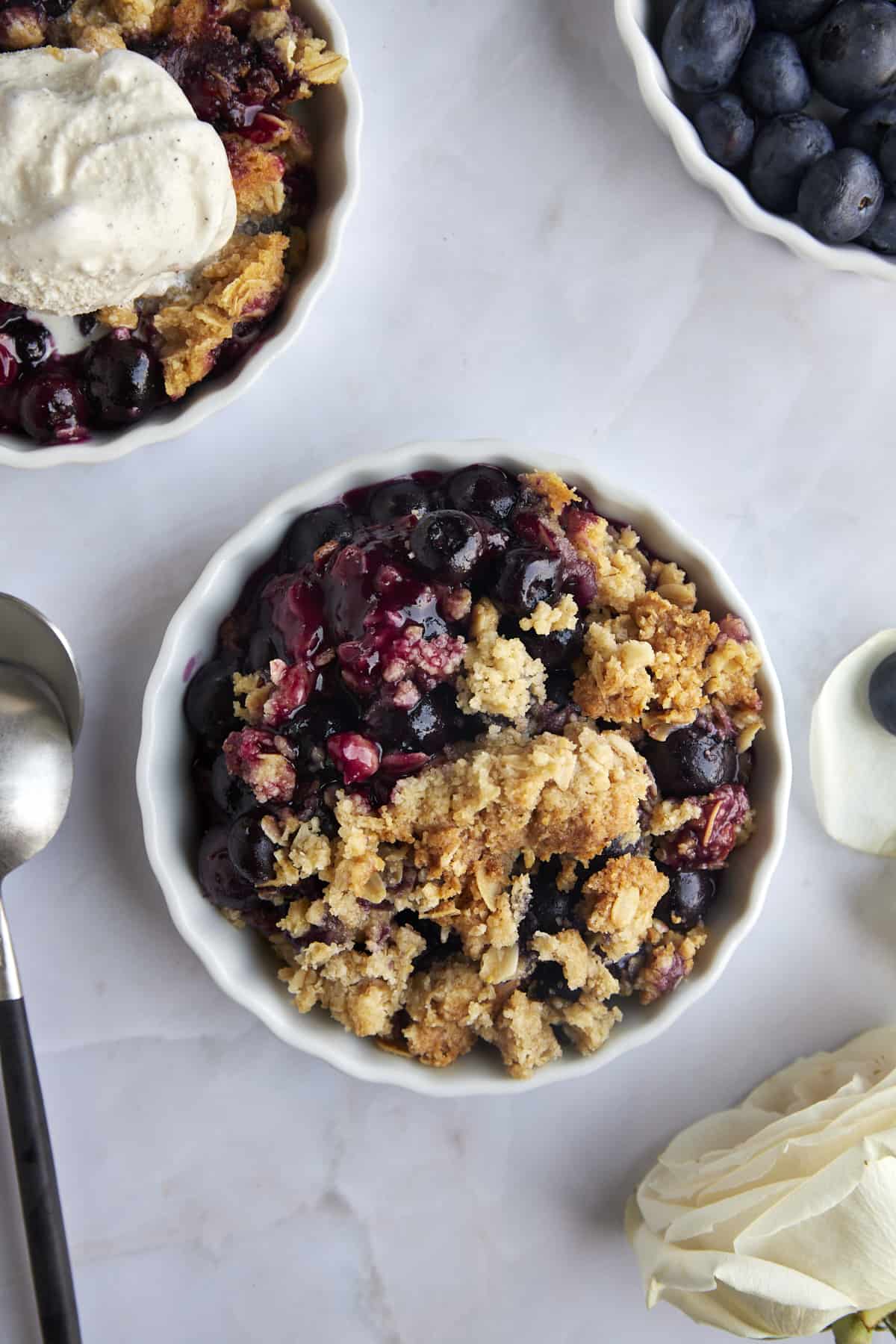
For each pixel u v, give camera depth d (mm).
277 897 411
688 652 413
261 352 418
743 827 423
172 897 413
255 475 448
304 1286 458
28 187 395
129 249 400
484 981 411
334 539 417
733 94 432
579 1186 461
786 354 455
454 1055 419
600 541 416
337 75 415
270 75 414
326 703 406
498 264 449
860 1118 421
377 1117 458
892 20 420
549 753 399
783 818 419
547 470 418
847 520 460
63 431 417
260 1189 456
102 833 450
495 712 403
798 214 432
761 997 464
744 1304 423
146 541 448
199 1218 455
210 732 418
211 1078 454
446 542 396
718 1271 409
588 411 454
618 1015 421
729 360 455
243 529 416
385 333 449
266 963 426
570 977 409
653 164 448
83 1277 453
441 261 448
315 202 428
